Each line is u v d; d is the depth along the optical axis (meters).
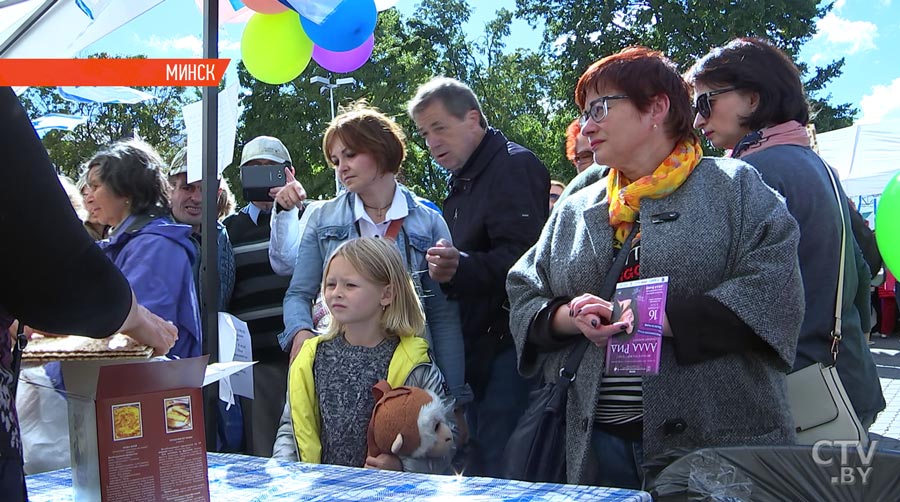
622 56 1.91
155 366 1.16
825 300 2.08
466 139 2.90
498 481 1.38
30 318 0.95
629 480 1.86
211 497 1.32
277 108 23.50
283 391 3.29
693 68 2.45
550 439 1.88
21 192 0.88
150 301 2.54
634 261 1.87
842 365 2.20
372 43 3.27
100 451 1.12
